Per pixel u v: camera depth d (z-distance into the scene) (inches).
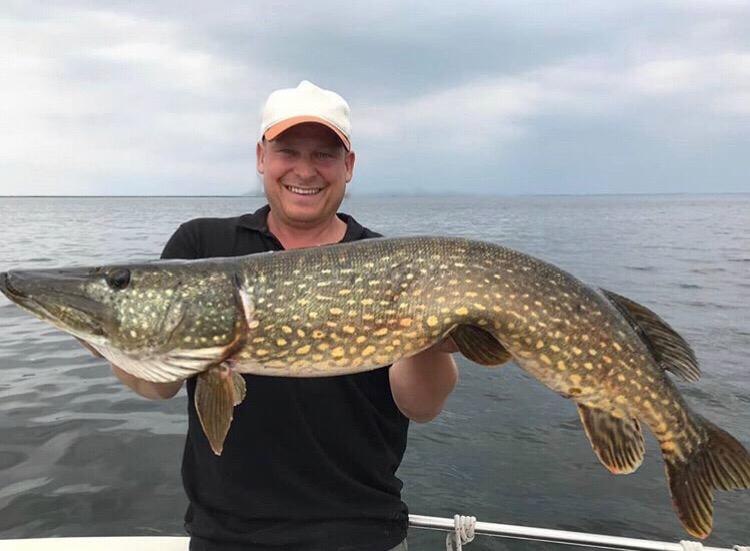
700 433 36.7
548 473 77.6
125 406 97.4
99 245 346.0
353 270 33.9
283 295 33.8
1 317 165.6
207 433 32.8
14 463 76.8
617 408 35.9
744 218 834.2
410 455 82.7
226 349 34.1
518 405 101.2
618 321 35.8
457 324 33.9
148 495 69.6
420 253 34.3
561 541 44.1
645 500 71.1
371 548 35.4
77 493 69.6
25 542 45.5
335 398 36.4
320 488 35.6
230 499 35.1
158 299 34.2
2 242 368.8
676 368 37.6
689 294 200.2
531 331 34.0
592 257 314.2
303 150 40.2
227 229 41.6
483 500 71.1
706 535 35.3
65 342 138.7
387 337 33.9
